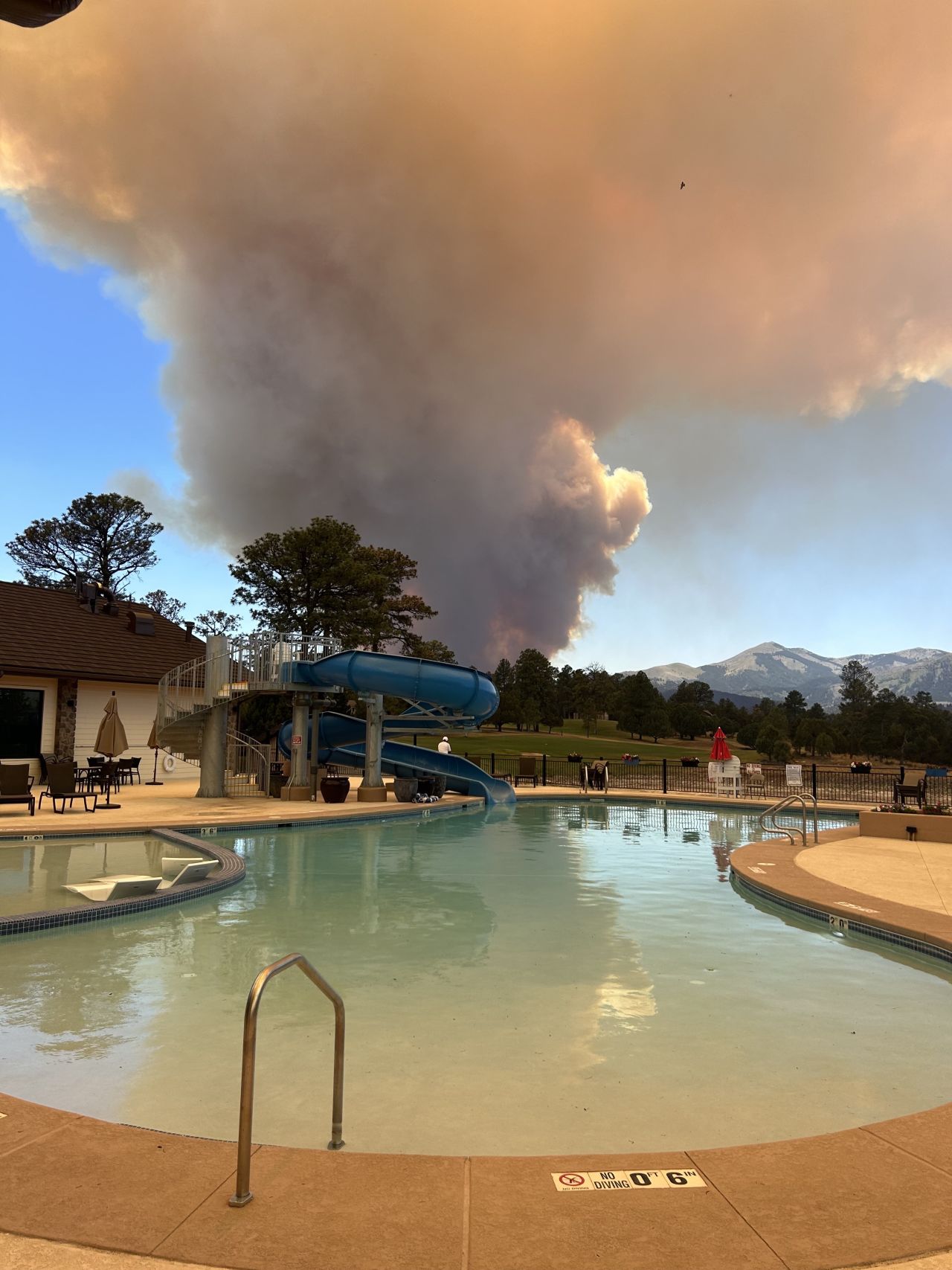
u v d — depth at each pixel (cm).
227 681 2144
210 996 621
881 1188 302
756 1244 263
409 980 673
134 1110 425
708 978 684
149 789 2430
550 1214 282
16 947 757
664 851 1498
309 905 964
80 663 2609
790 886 1004
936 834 1489
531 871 1250
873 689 16200
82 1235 263
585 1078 474
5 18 225
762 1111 432
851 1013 598
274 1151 329
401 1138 395
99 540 6091
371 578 3900
